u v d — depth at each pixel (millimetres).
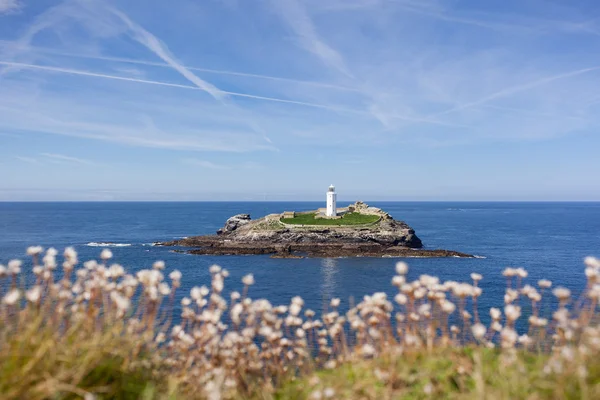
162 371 4762
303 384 4789
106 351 4312
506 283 44688
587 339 4133
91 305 4684
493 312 5207
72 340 4422
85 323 4578
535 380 4027
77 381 3832
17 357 3820
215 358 4828
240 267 59844
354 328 5215
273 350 5270
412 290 4957
